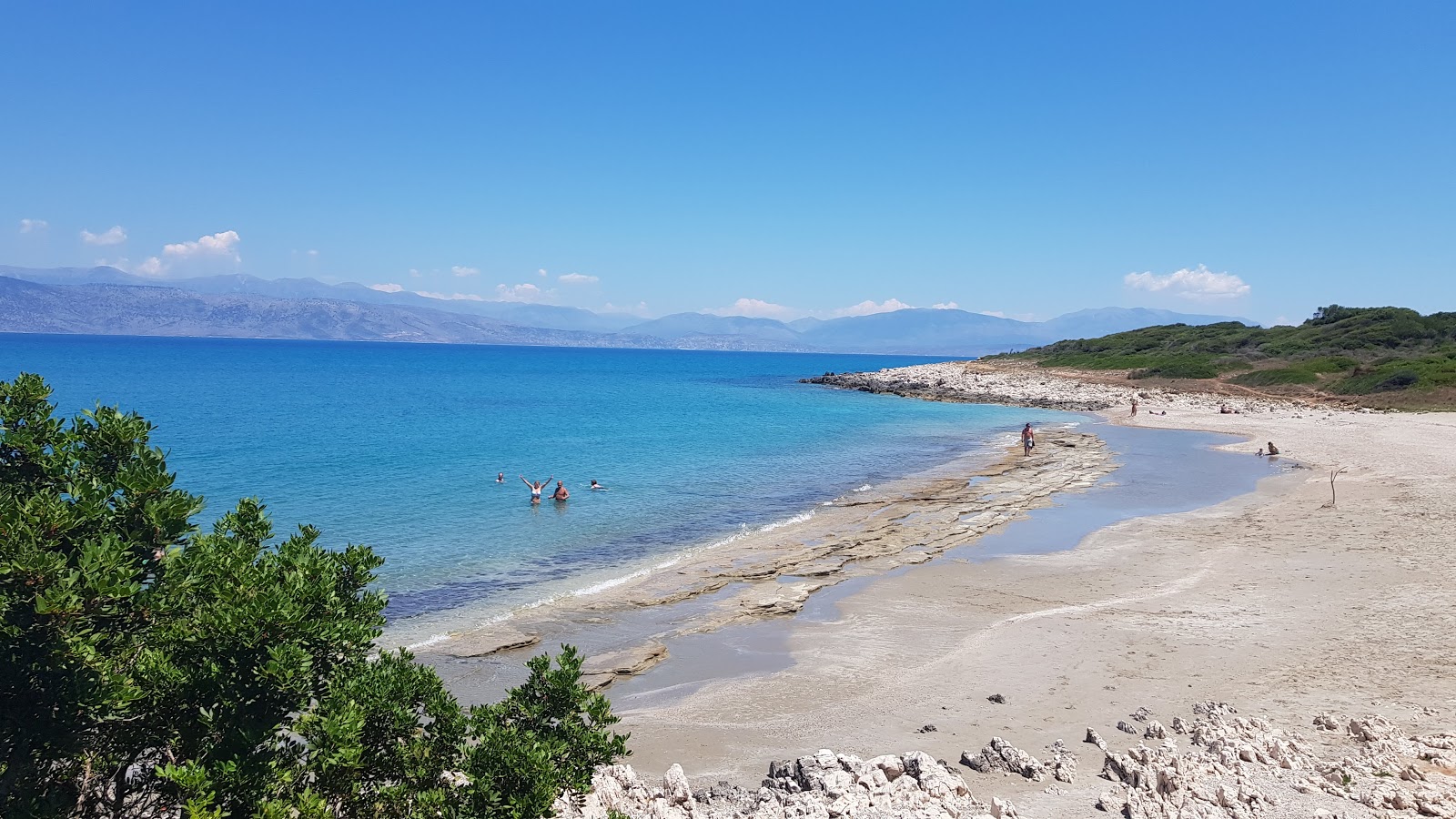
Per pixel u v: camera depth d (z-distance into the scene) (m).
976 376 106.06
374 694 7.03
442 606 19.23
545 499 32.31
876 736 12.20
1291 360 88.06
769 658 16.03
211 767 6.11
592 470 39.91
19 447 6.90
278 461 39.09
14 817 5.88
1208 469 39.56
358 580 8.16
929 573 21.86
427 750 7.35
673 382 125.50
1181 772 9.79
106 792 6.78
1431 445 42.53
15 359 146.12
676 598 19.81
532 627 17.70
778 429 59.62
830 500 33.00
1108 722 12.29
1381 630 15.76
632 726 12.85
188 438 47.00
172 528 6.89
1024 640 16.33
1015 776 10.38
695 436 54.62
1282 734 11.16
